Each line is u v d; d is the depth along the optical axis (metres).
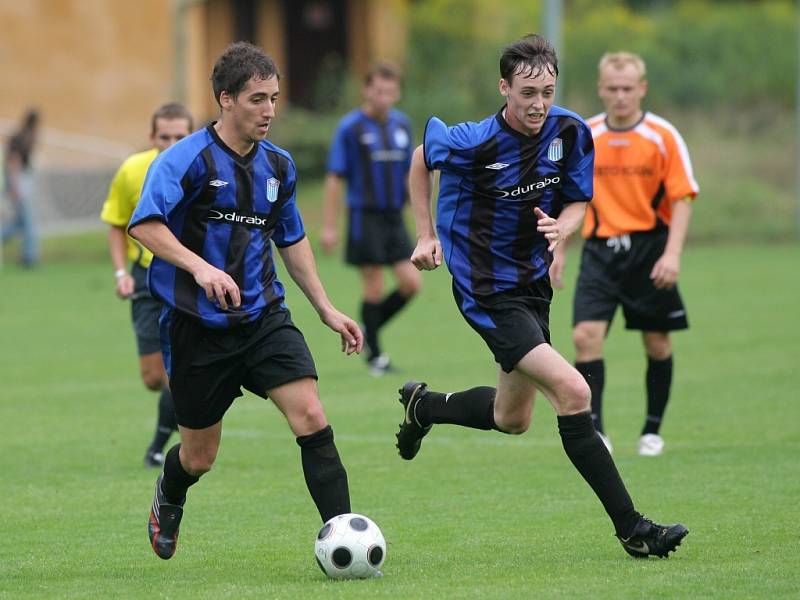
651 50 103.81
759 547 20.16
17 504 24.98
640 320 28.72
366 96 43.31
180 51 91.06
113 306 60.22
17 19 89.06
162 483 19.77
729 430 31.27
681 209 28.19
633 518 19.12
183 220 18.80
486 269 20.31
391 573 18.91
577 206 20.58
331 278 69.62
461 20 103.31
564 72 101.56
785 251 80.38
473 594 17.25
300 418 18.67
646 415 30.62
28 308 59.62
